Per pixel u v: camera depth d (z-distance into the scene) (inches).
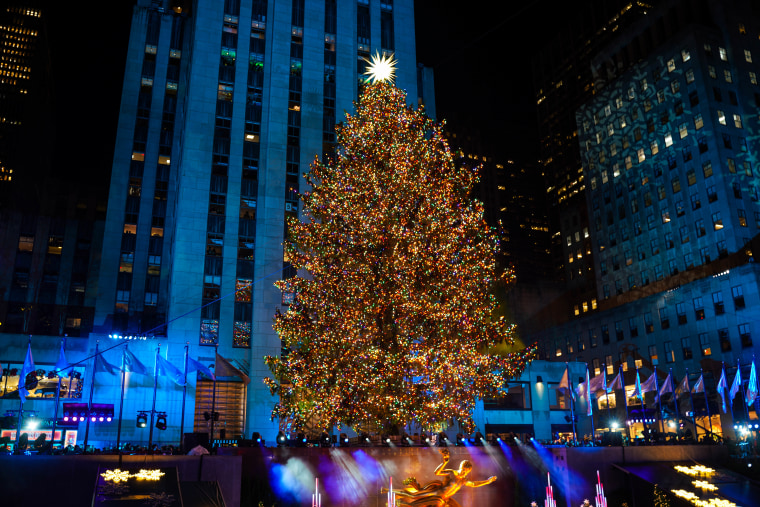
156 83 3218.5
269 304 2364.7
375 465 1018.7
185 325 2279.8
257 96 2684.5
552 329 4493.1
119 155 3075.8
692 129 3607.3
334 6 2935.5
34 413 2097.7
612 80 4658.0
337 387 1419.8
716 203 3395.7
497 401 3036.4
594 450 1091.9
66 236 4101.9
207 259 2390.5
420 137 1592.0
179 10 3673.7
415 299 1400.1
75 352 2202.3
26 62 6953.7
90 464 784.3
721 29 3799.2
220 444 1465.3
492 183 6761.8
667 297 3503.9
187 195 2447.1
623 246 4052.7
